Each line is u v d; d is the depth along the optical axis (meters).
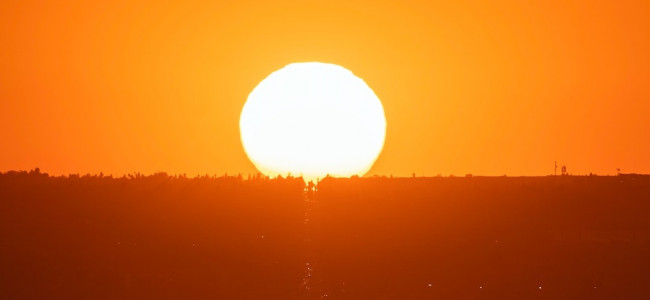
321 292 111.00
